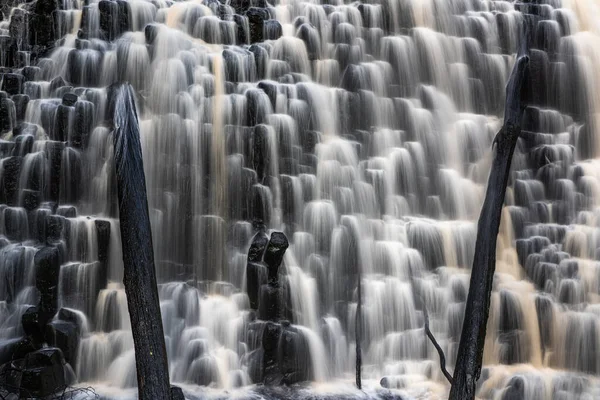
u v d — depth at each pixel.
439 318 11.25
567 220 12.73
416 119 13.16
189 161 11.41
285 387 10.09
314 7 14.09
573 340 11.12
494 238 8.77
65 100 11.31
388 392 10.20
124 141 7.62
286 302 10.57
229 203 11.40
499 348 11.04
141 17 13.02
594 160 13.64
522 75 10.25
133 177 7.52
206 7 13.37
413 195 12.59
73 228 10.42
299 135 12.09
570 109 14.23
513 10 15.10
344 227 11.51
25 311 9.79
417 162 12.76
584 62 14.41
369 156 12.69
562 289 11.55
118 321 10.29
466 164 13.20
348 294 11.28
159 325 7.16
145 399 6.89
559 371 10.91
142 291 7.16
